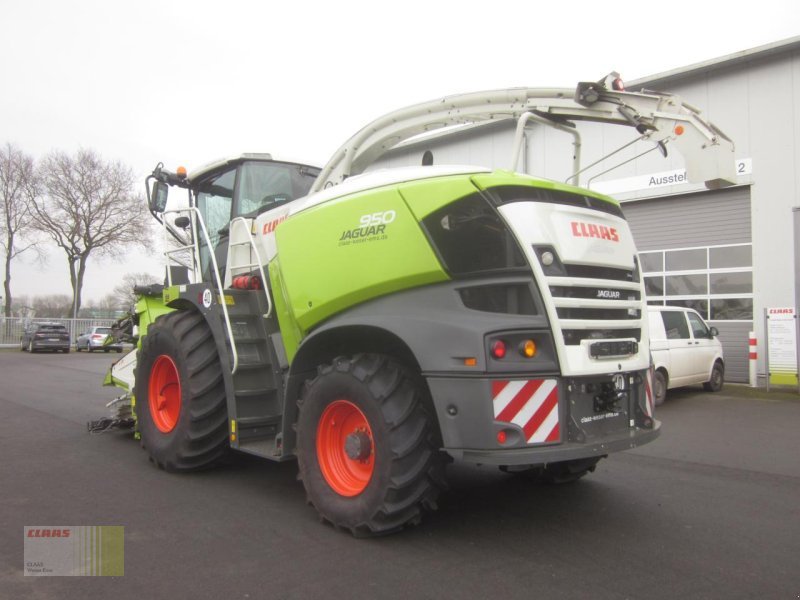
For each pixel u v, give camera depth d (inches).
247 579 127.6
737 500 185.8
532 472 197.8
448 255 143.1
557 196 152.5
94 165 1553.9
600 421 149.2
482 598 118.9
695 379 431.8
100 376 619.8
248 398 192.9
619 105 181.6
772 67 505.7
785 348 448.8
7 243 1528.1
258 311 202.1
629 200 574.2
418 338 141.6
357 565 134.6
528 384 136.1
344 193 168.2
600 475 215.3
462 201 144.1
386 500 143.3
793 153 498.6
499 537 151.9
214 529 157.8
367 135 211.3
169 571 131.6
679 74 536.1
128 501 182.1
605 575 129.6
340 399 155.7
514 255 139.6
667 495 190.2
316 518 166.4
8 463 229.6
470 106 196.2
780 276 505.0
